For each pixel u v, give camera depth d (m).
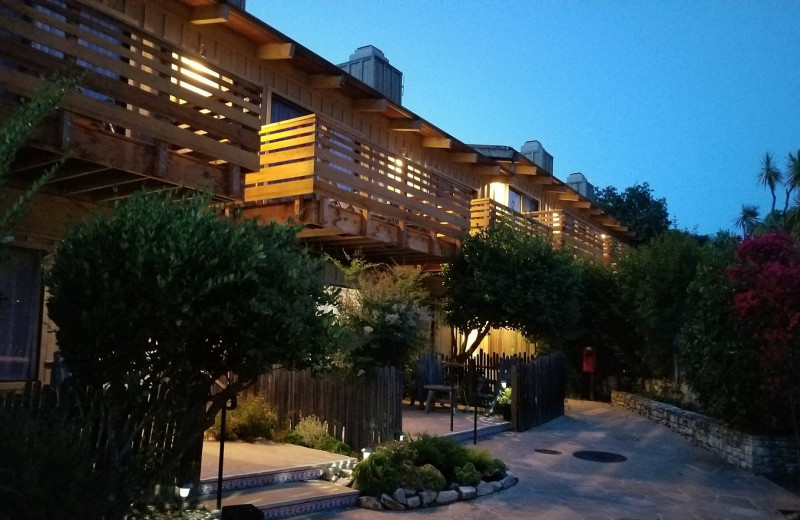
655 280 17.64
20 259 8.45
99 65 7.61
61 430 4.25
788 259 9.92
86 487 4.08
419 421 12.45
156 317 4.45
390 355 10.95
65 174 8.02
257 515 5.53
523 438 12.34
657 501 8.23
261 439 9.29
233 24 11.21
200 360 4.99
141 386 4.77
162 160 8.22
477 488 8.04
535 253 15.47
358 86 13.63
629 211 36.00
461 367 15.24
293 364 4.99
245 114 9.46
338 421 9.62
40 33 7.04
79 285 4.67
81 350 4.70
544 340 16.70
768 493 8.88
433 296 17.61
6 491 3.67
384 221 13.07
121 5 9.63
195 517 5.58
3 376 8.17
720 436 11.25
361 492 7.51
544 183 22.67
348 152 11.88
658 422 14.84
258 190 11.45
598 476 9.50
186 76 8.67
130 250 4.47
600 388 19.84
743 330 10.25
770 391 9.84
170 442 5.86
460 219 15.52
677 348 17.03
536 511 7.49
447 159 18.27
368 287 11.31
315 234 12.12
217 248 4.57
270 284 4.82
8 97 7.64
